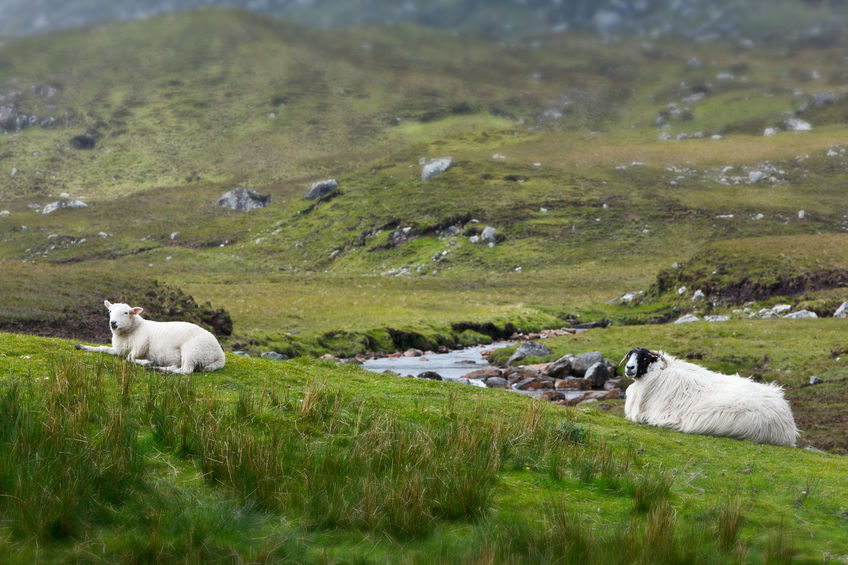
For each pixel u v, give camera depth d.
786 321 39.22
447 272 96.06
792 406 22.62
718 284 56.88
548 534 7.16
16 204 165.50
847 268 53.62
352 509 7.39
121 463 7.46
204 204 155.00
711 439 13.17
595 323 57.38
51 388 9.28
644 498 8.63
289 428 9.74
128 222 141.62
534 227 109.62
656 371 14.47
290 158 197.62
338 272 104.38
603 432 12.45
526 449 10.11
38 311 31.77
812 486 10.13
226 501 7.32
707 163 148.38
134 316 12.70
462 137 183.62
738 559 7.04
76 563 5.98
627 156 157.88
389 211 121.88
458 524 7.66
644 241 102.94
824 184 130.62
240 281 81.06
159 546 6.30
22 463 7.04
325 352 40.41
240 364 13.94
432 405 12.67
